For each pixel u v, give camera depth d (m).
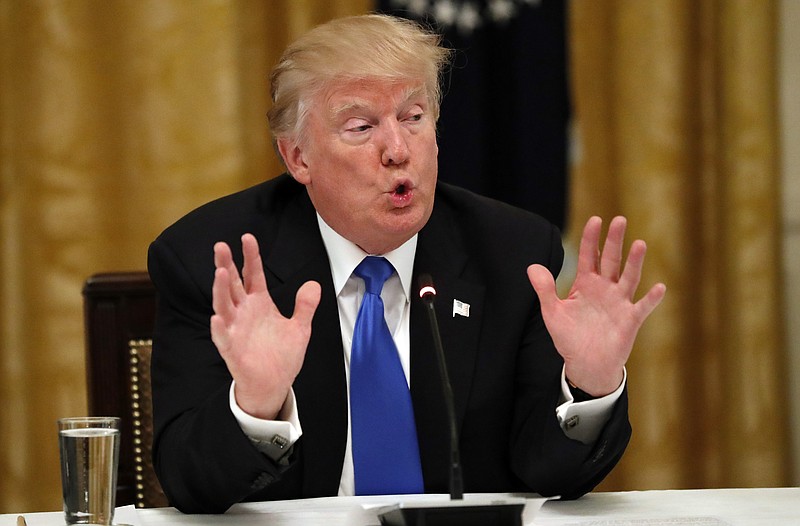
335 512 5.14
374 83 5.61
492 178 10.74
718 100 11.16
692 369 11.38
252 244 4.84
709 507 5.18
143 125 10.59
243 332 4.82
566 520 4.88
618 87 11.20
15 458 10.55
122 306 7.19
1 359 10.58
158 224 10.61
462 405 5.94
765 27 10.96
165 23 10.57
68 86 10.46
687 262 11.30
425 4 10.44
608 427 5.20
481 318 6.14
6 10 10.39
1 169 10.53
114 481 4.68
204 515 5.19
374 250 6.02
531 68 10.62
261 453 4.98
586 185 11.30
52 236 10.52
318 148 5.76
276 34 10.95
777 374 11.07
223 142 10.60
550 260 6.44
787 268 11.34
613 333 5.07
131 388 7.05
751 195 11.02
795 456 11.34
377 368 5.90
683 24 11.16
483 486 5.99
